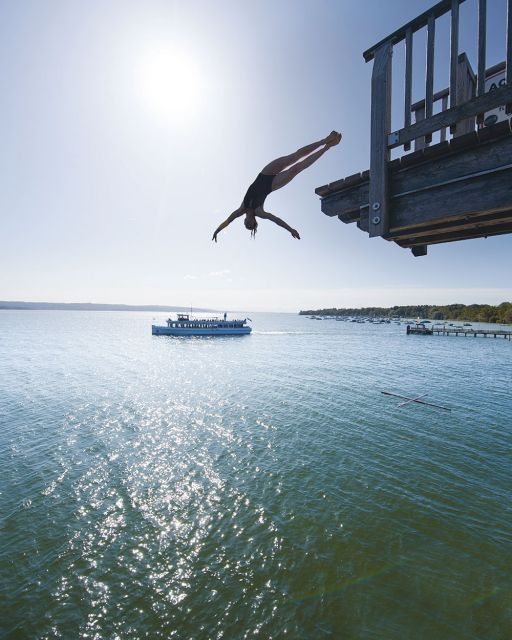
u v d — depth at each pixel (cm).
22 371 4919
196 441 2373
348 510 1558
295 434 2502
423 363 5928
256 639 978
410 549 1313
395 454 2147
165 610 1063
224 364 5794
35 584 1147
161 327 11619
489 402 3353
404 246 600
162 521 1489
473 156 396
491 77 502
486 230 497
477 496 1670
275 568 1226
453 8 406
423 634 988
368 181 499
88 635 988
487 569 1216
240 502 1630
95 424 2684
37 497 1645
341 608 1070
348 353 7419
